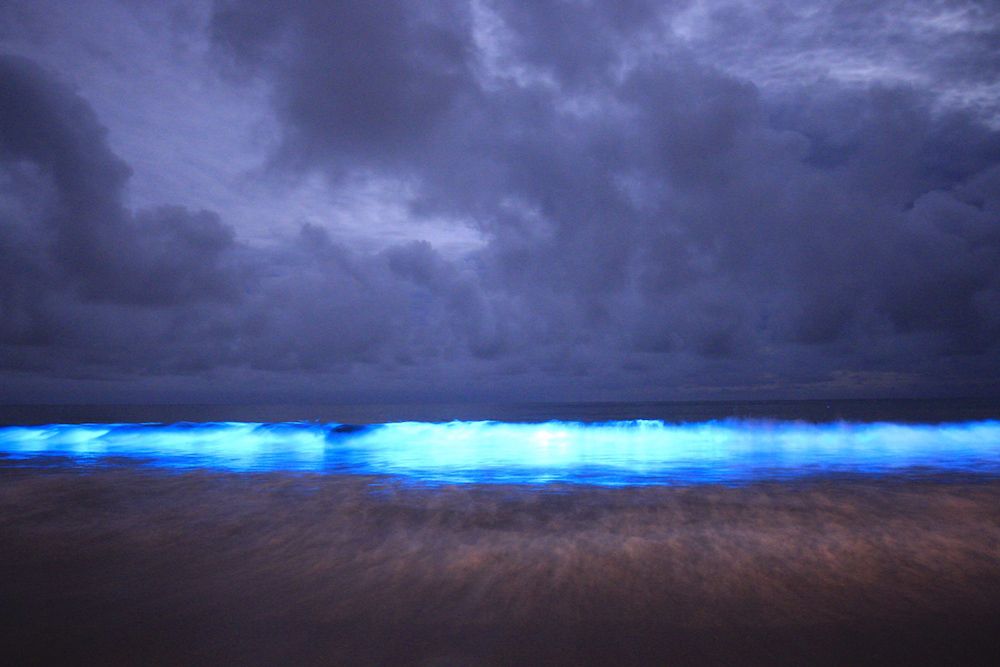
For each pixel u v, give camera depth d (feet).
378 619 8.50
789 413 112.98
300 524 14.08
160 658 7.38
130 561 11.24
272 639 7.89
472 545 12.09
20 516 15.11
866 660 7.26
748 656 7.37
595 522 14.14
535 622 8.38
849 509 15.52
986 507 15.66
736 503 16.48
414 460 30.45
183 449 37.86
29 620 8.53
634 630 8.11
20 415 117.60
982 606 8.84
